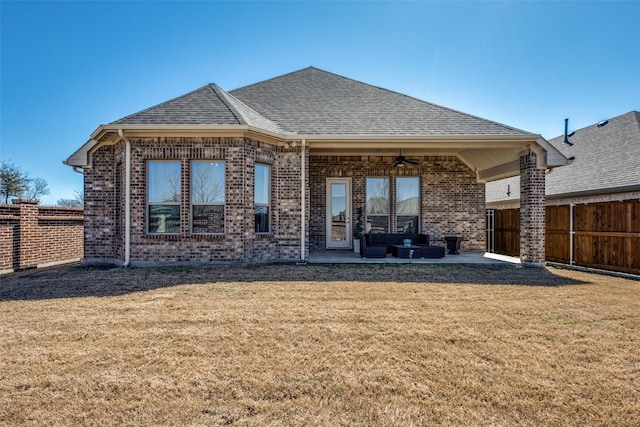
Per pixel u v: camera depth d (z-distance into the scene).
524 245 9.70
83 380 3.06
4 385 2.97
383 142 9.90
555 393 2.90
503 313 5.09
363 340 4.00
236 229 9.18
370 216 13.21
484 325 4.55
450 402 2.76
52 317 4.80
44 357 3.51
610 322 4.72
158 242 9.14
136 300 5.71
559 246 10.63
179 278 7.52
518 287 6.87
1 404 2.70
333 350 3.72
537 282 7.40
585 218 9.77
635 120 11.69
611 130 12.37
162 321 4.64
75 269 9.05
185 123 8.91
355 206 13.05
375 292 6.34
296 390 2.90
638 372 3.29
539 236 9.50
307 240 10.27
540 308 5.37
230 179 9.19
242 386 2.96
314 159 13.05
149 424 2.46
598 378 3.16
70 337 4.05
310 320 4.71
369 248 10.88
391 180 13.09
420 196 13.09
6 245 8.88
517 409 2.67
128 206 9.09
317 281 7.29
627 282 7.52
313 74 14.10
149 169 9.34
